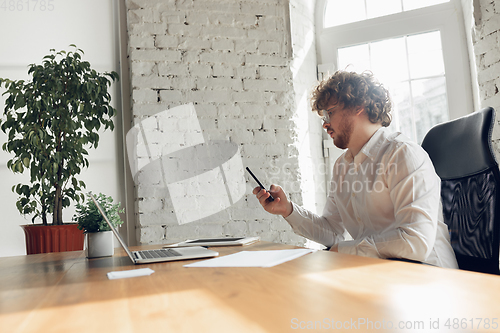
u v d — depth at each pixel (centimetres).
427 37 254
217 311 47
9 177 224
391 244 102
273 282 62
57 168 197
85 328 43
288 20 247
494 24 209
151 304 52
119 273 79
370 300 48
